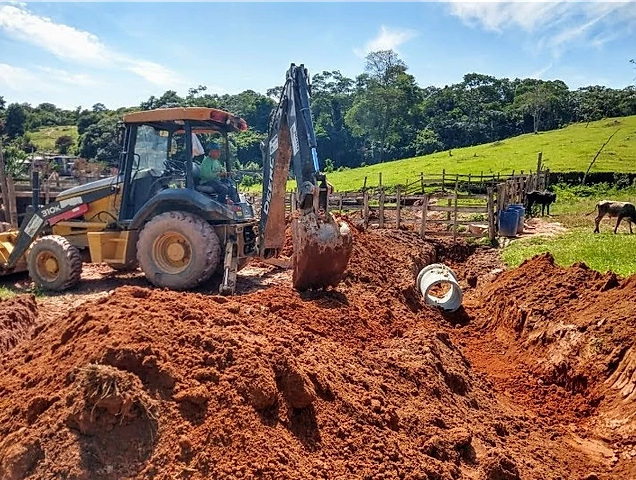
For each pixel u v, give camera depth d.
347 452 4.21
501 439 5.77
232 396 3.99
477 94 102.88
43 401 3.83
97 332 4.45
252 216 11.29
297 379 4.34
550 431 6.64
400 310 9.95
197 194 9.84
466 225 19.73
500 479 4.67
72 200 11.01
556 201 31.44
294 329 6.30
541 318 9.31
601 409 7.13
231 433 3.76
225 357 4.32
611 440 6.46
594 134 57.12
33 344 5.22
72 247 10.32
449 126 85.75
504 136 86.81
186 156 10.06
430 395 5.91
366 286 10.44
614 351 7.59
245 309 6.59
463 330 10.91
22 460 3.48
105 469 3.45
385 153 83.62
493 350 9.76
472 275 14.68
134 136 10.58
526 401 7.66
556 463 5.75
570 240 16.86
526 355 9.05
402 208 20.70
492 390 7.58
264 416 4.09
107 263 10.41
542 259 11.52
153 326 4.48
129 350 3.99
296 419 4.30
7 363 5.07
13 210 18.75
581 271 10.20
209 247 9.55
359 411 4.69
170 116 10.08
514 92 104.44
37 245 10.38
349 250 8.60
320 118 87.50
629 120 66.69
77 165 31.11
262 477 3.57
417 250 15.80
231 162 11.48
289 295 8.14
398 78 83.88
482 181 31.94
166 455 3.53
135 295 5.55
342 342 6.98
